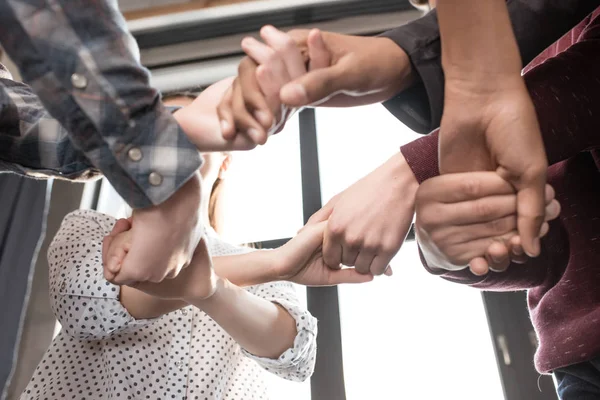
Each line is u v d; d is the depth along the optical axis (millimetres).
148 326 1002
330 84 597
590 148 750
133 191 594
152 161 586
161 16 2805
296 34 621
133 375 960
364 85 639
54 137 767
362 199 833
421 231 717
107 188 2689
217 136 620
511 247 653
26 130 766
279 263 873
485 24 584
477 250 671
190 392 980
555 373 832
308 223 910
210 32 2891
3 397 1893
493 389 2029
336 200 917
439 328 2168
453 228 668
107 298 908
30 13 548
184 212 623
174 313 1036
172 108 705
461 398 2029
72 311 923
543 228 639
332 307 2166
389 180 838
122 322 911
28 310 2295
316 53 603
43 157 773
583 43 777
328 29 2836
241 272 887
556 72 744
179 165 590
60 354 1008
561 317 788
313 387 2027
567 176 847
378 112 2830
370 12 2820
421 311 2207
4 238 2174
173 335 1018
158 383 972
